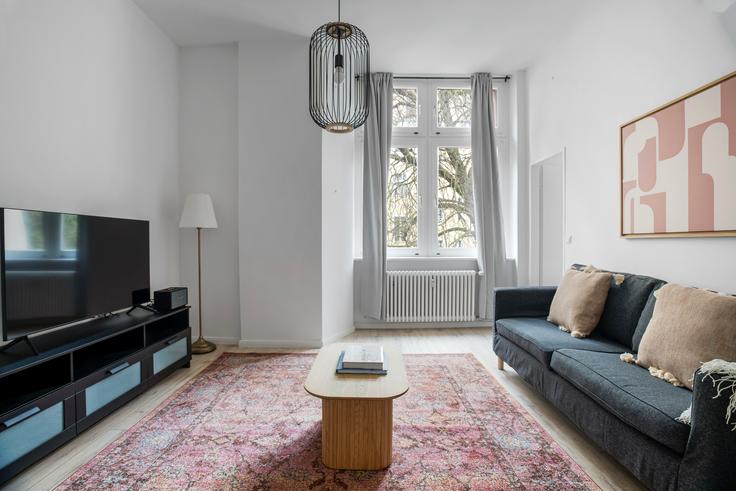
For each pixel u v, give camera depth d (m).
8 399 1.70
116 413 2.26
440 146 4.43
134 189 3.04
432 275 4.18
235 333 3.75
